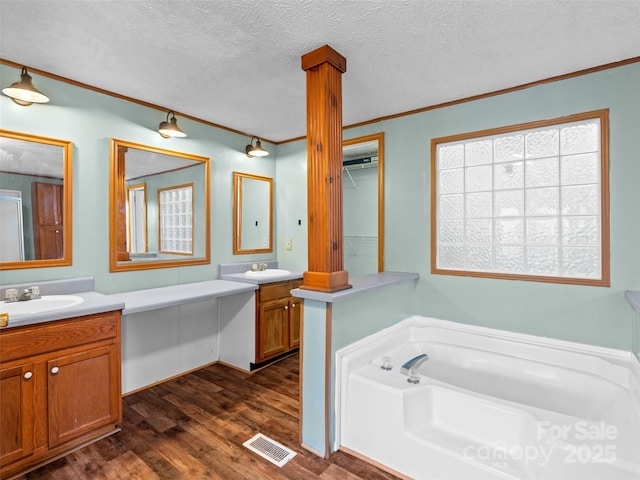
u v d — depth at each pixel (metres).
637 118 2.00
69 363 1.80
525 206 2.45
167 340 2.84
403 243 2.90
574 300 2.20
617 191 2.06
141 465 1.76
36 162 2.14
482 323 2.54
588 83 2.13
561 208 2.31
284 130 3.37
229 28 1.69
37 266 2.14
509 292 2.43
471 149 2.66
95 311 1.88
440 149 2.79
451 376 2.41
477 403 1.69
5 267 2.02
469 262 2.68
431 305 2.76
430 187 2.75
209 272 3.16
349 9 1.54
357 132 3.14
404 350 2.39
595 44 1.84
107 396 1.96
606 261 2.10
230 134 3.33
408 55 1.95
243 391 2.62
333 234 1.89
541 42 1.82
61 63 2.04
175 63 2.04
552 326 2.28
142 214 2.66
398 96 2.54
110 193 2.46
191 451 1.88
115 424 2.02
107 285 2.45
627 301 1.97
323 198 1.87
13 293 1.94
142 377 2.67
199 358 3.09
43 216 2.17
